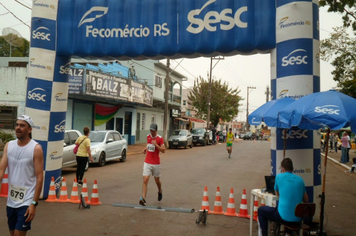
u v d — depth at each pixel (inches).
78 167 400.8
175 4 309.9
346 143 765.9
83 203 293.9
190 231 239.9
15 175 155.8
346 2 507.2
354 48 820.6
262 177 513.7
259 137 2696.9
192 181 459.8
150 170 313.9
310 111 190.9
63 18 333.4
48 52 328.5
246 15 287.0
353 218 289.3
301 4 266.4
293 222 192.5
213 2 298.0
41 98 324.8
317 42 271.1
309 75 263.4
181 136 1135.0
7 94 771.4
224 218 276.7
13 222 159.0
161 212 288.2
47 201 317.1
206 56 317.7
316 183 262.1
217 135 1734.7
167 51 309.6
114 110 1021.8
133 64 1210.6
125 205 306.8
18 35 784.3
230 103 2102.6
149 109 1344.7
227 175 526.6
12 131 767.1
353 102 190.9
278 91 273.3
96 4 327.0
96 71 794.2
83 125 887.7
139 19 318.0
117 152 657.6
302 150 260.8
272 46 280.4
